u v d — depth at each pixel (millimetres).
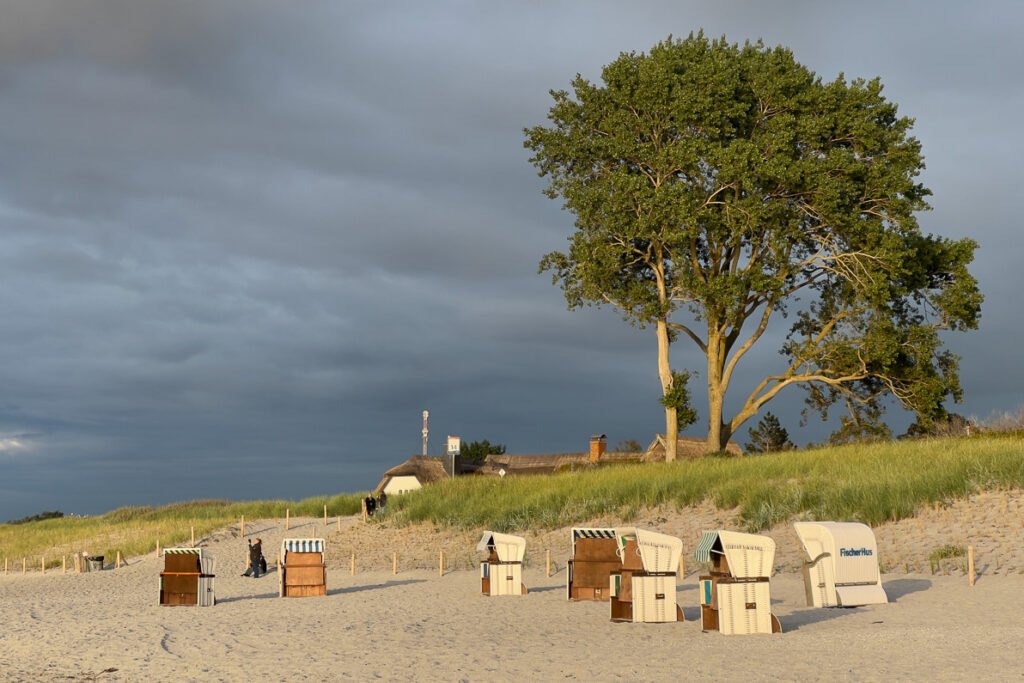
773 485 32969
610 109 49281
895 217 48125
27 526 68125
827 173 46938
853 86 48906
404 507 42125
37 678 13328
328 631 18203
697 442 65750
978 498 26672
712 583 17000
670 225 46344
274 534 44500
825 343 49938
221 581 33875
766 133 47719
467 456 83750
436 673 13070
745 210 46094
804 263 49844
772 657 13398
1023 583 20078
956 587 20406
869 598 19328
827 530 19578
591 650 14922
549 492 38656
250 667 13906
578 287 49844
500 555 25109
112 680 13102
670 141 48375
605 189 47375
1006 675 11242
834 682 11328
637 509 34750
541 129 49875
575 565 23312
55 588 34188
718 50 50500
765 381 51781
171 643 16781
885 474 30141
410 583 29578
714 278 47719
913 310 51938
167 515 62031
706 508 33125
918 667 12062
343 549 38125
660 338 51375
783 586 23438
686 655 13953
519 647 15508
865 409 51812
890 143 48875
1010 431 45625
